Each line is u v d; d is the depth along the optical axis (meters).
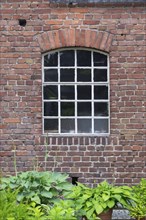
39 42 9.00
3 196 5.26
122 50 9.01
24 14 9.02
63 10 9.00
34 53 9.02
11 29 9.02
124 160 9.00
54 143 8.99
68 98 9.19
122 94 9.02
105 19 9.01
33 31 9.01
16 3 9.02
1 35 9.02
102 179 8.97
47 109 9.19
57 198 5.76
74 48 9.12
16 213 5.04
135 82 9.02
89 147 8.99
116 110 9.02
